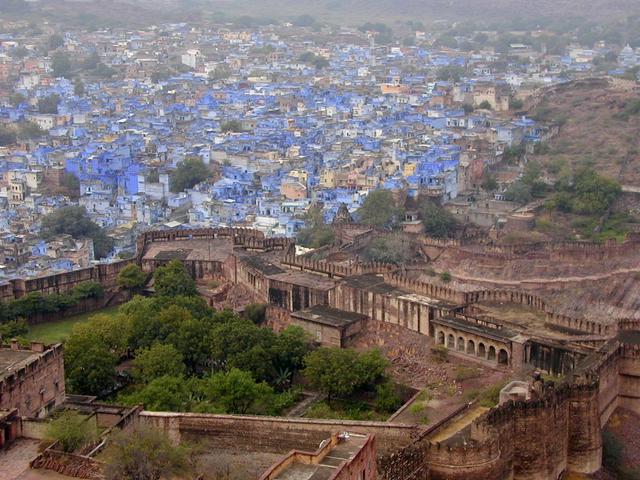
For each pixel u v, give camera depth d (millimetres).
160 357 166625
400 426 134000
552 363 158875
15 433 119875
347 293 193250
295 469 103188
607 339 157500
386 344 182250
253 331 176000
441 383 163875
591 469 138250
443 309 177625
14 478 107812
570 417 137625
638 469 141250
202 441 136000
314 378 165125
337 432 116312
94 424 126938
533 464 131375
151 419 136250
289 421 134750
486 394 146375
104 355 167500
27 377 136625
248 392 154375
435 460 122938
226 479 115812
